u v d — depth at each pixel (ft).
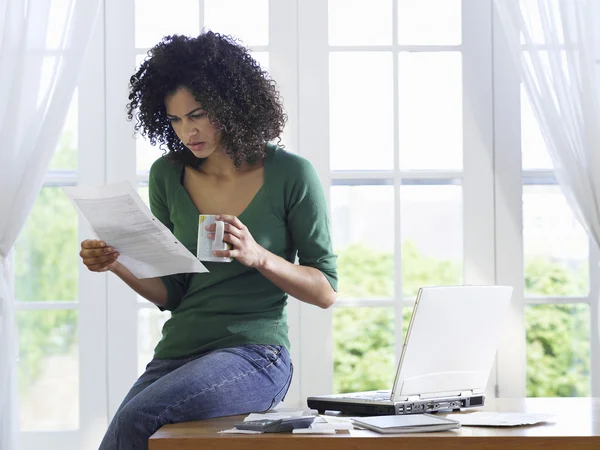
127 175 9.77
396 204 9.82
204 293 6.82
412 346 5.90
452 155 14.70
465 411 6.34
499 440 5.17
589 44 9.06
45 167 8.98
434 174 9.80
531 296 9.77
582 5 9.06
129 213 5.90
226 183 7.02
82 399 9.68
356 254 29.27
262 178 6.97
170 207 7.20
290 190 6.91
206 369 6.16
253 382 6.37
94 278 9.69
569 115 9.11
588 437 5.19
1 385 8.73
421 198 28.86
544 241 10.93
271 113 7.06
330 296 6.81
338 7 15.35
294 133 9.78
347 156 17.74
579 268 10.89
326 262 6.97
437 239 29.01
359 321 29.35
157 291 7.05
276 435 5.21
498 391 9.71
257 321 6.72
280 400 6.77
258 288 6.78
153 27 10.08
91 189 5.95
